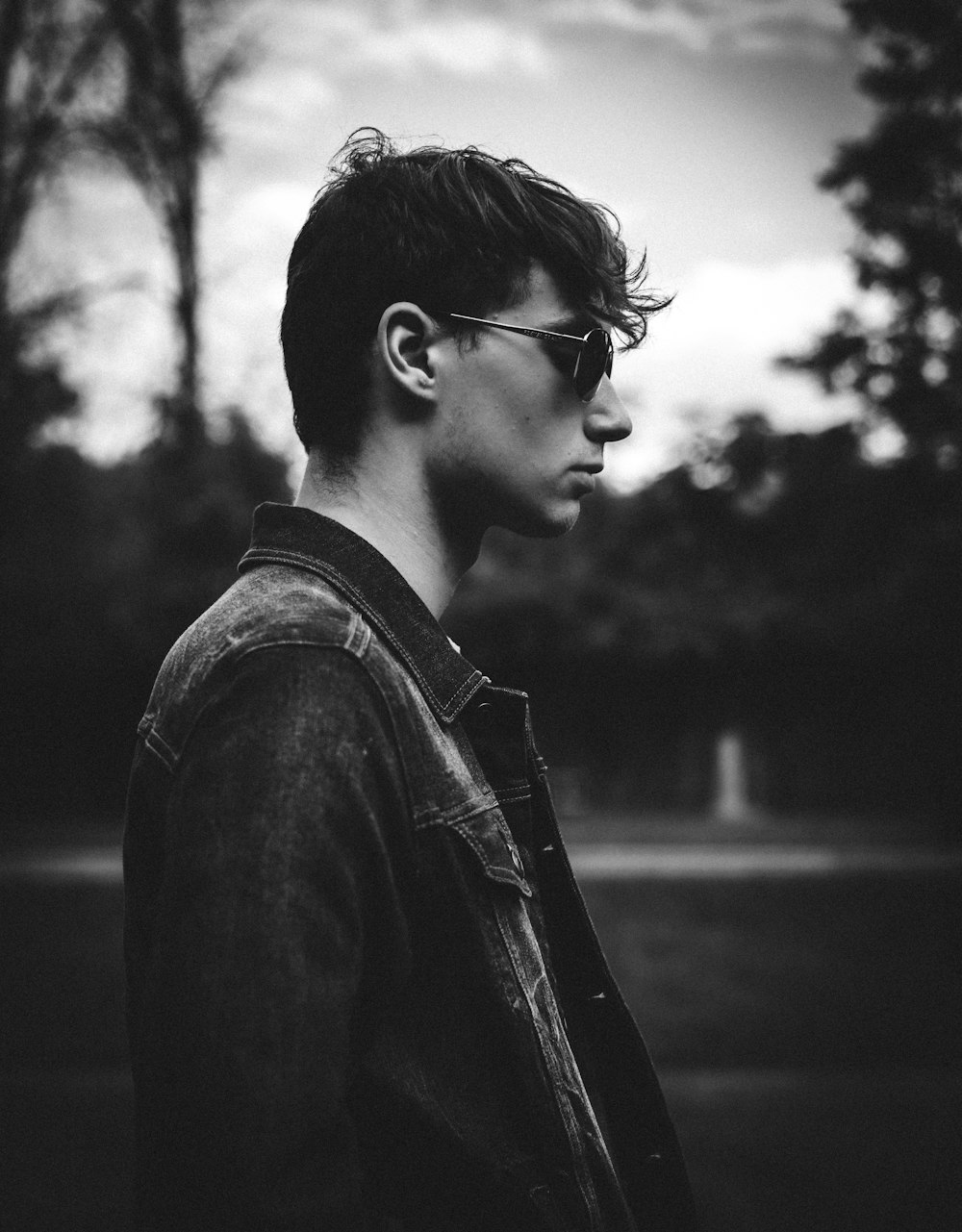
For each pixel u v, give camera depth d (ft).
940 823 75.10
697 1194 15.21
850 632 70.59
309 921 2.54
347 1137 2.60
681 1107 19.20
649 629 77.87
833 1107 19.22
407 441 3.27
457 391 3.24
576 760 80.12
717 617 77.20
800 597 47.91
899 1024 25.35
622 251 3.44
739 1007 27.07
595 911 43.68
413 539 3.28
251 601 2.98
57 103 66.33
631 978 30.58
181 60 66.85
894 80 44.88
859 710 78.54
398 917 2.81
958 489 42.73
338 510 3.28
